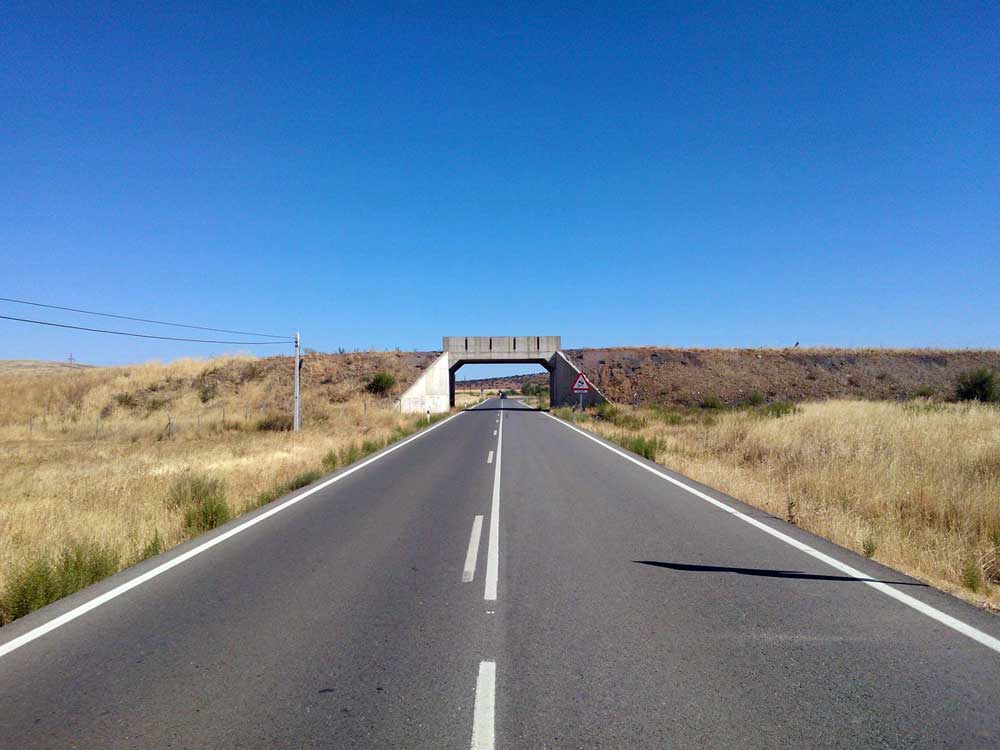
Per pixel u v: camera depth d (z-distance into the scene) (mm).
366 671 4766
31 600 6367
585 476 15719
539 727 3922
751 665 4816
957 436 16438
